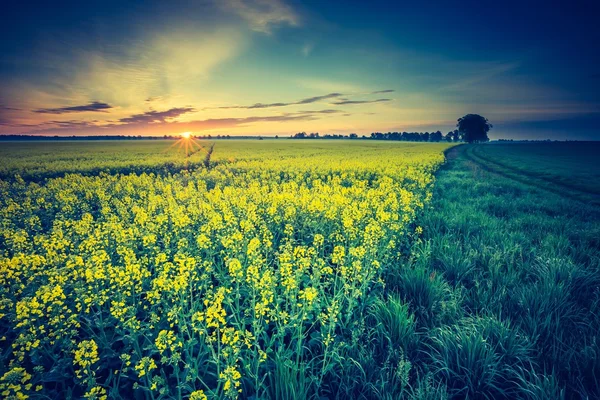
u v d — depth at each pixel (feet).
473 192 49.85
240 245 20.31
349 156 123.13
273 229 27.27
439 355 12.42
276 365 11.11
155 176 78.54
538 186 62.18
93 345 9.75
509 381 11.47
